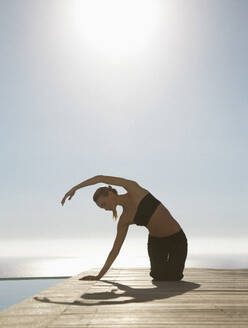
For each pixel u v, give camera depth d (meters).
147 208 3.53
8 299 4.82
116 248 3.58
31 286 5.62
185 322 1.84
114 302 2.38
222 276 4.12
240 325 1.78
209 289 3.02
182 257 3.61
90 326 1.75
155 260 3.61
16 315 1.98
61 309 2.14
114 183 3.55
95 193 3.55
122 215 3.59
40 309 2.14
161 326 1.76
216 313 2.06
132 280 3.66
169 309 2.16
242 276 4.12
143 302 2.38
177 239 3.60
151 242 3.64
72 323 1.81
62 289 2.99
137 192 3.55
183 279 3.82
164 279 3.62
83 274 4.22
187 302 2.39
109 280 3.65
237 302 2.40
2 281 6.02
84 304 2.30
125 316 1.97
